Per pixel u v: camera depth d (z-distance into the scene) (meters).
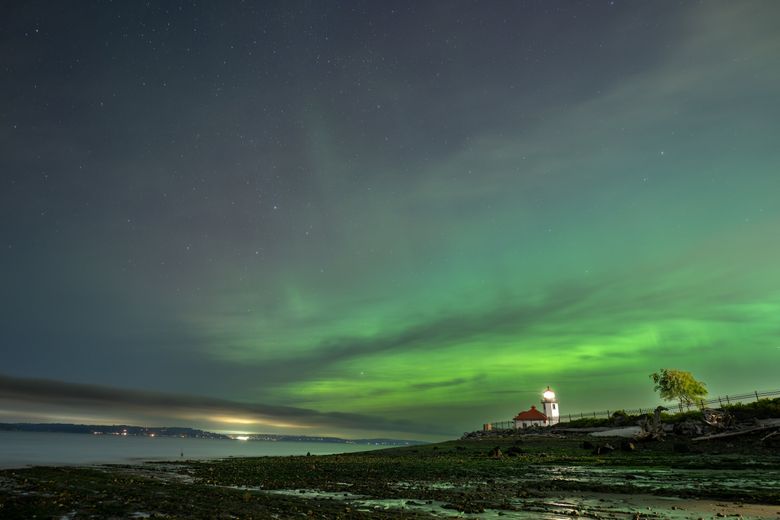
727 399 55.56
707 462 30.59
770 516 14.64
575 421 73.88
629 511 15.87
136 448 127.69
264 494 22.20
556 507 17.06
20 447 106.69
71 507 17.77
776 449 33.66
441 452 54.75
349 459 50.44
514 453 45.03
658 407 44.91
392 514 15.96
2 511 16.72
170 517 15.52
